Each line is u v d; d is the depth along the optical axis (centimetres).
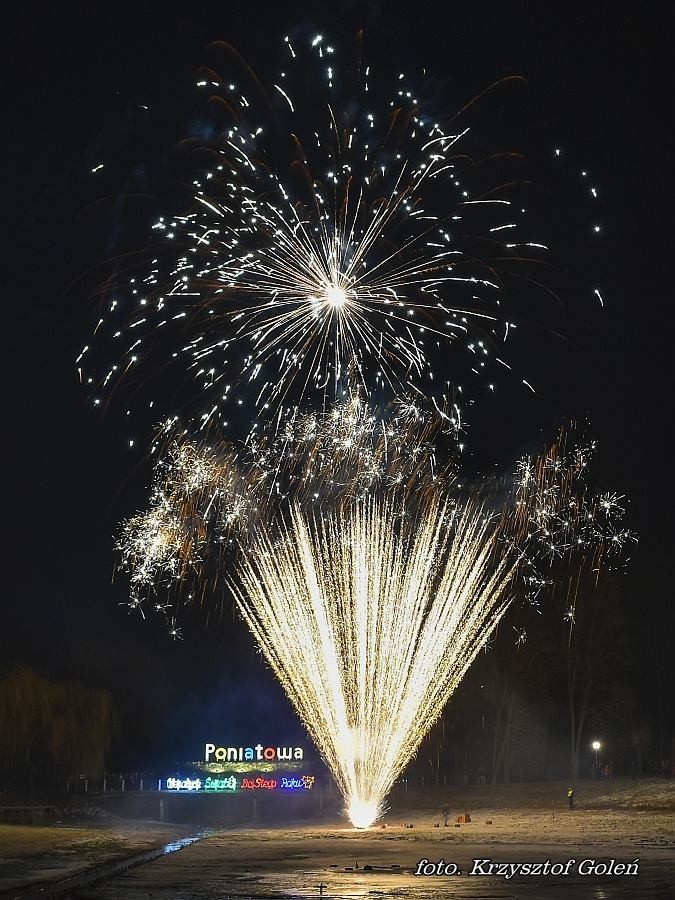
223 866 3422
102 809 6806
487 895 2664
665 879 3000
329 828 5294
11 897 2747
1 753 6369
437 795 7619
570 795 6244
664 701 8319
